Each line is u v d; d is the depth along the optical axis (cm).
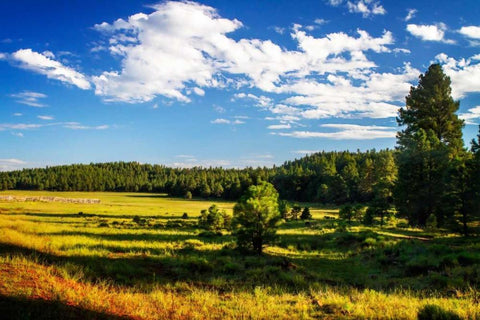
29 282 812
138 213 5966
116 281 1044
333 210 7981
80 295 786
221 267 1370
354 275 1399
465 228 2803
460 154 4412
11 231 1756
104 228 3108
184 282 1084
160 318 710
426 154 3650
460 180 2814
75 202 9431
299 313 784
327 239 2600
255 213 1886
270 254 1858
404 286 1173
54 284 831
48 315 626
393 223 4069
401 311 788
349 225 3738
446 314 719
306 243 2344
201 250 1931
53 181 18500
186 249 1905
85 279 992
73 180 18838
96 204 8825
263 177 14300
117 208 7225
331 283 1228
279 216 1920
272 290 1048
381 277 1341
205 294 927
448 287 1102
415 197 3681
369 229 3206
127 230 3036
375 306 848
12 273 870
